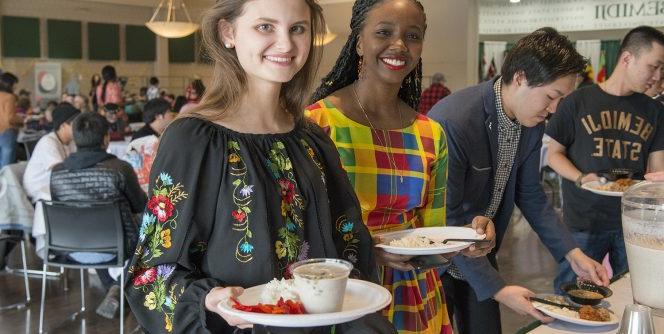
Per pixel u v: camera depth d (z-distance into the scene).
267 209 1.16
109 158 3.77
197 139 1.16
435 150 1.71
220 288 1.06
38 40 14.88
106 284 4.41
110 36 15.63
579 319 1.52
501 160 2.06
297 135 1.29
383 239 1.55
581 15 12.80
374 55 1.59
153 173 1.15
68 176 3.71
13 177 4.45
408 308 1.67
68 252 3.69
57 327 3.99
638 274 1.27
